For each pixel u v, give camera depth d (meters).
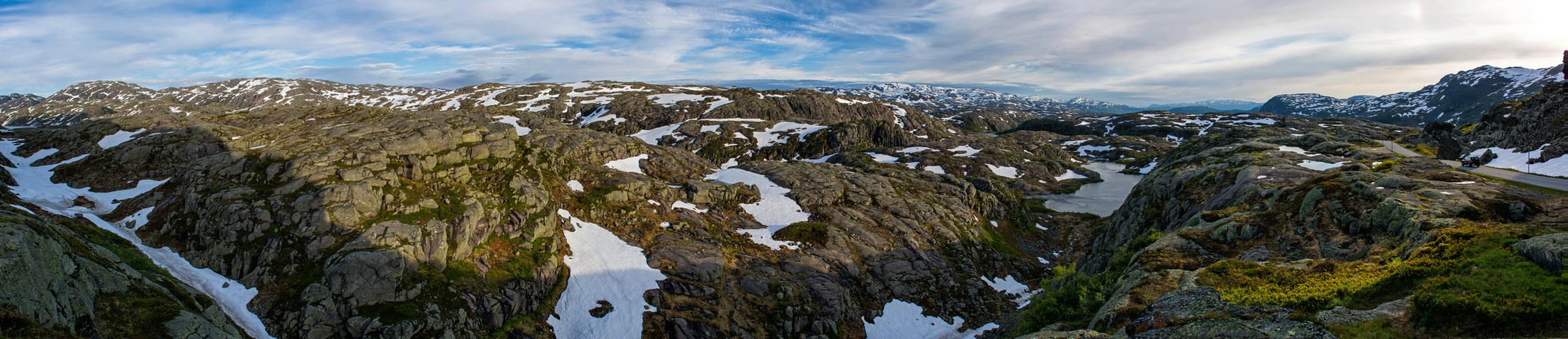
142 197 55.25
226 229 45.62
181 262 43.72
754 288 56.06
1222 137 152.62
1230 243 45.25
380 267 42.84
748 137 195.00
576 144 94.19
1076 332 27.33
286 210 47.72
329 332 39.38
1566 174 50.75
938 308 61.50
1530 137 63.97
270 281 42.22
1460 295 21.97
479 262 49.91
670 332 48.25
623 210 70.69
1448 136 91.38
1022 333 43.72
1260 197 53.94
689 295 53.81
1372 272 27.80
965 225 87.69
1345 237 39.69
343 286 41.31
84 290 30.94
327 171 53.66
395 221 48.81
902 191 97.69
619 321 49.16
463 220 51.53
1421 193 39.94
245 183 52.22
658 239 65.12
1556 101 63.25
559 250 57.97
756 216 79.06
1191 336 24.47
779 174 98.56
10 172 59.25
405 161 59.62
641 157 99.56
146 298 33.94
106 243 40.94
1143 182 87.81
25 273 27.33
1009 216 105.94
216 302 38.97
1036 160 194.00
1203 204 63.12
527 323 47.38
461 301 44.88
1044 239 99.75
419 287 43.94
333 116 86.50
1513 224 33.78
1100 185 167.62
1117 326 30.47
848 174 102.19
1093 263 75.56
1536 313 19.84
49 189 55.84
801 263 63.94
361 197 50.06
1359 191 43.66
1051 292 46.00
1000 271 76.25
